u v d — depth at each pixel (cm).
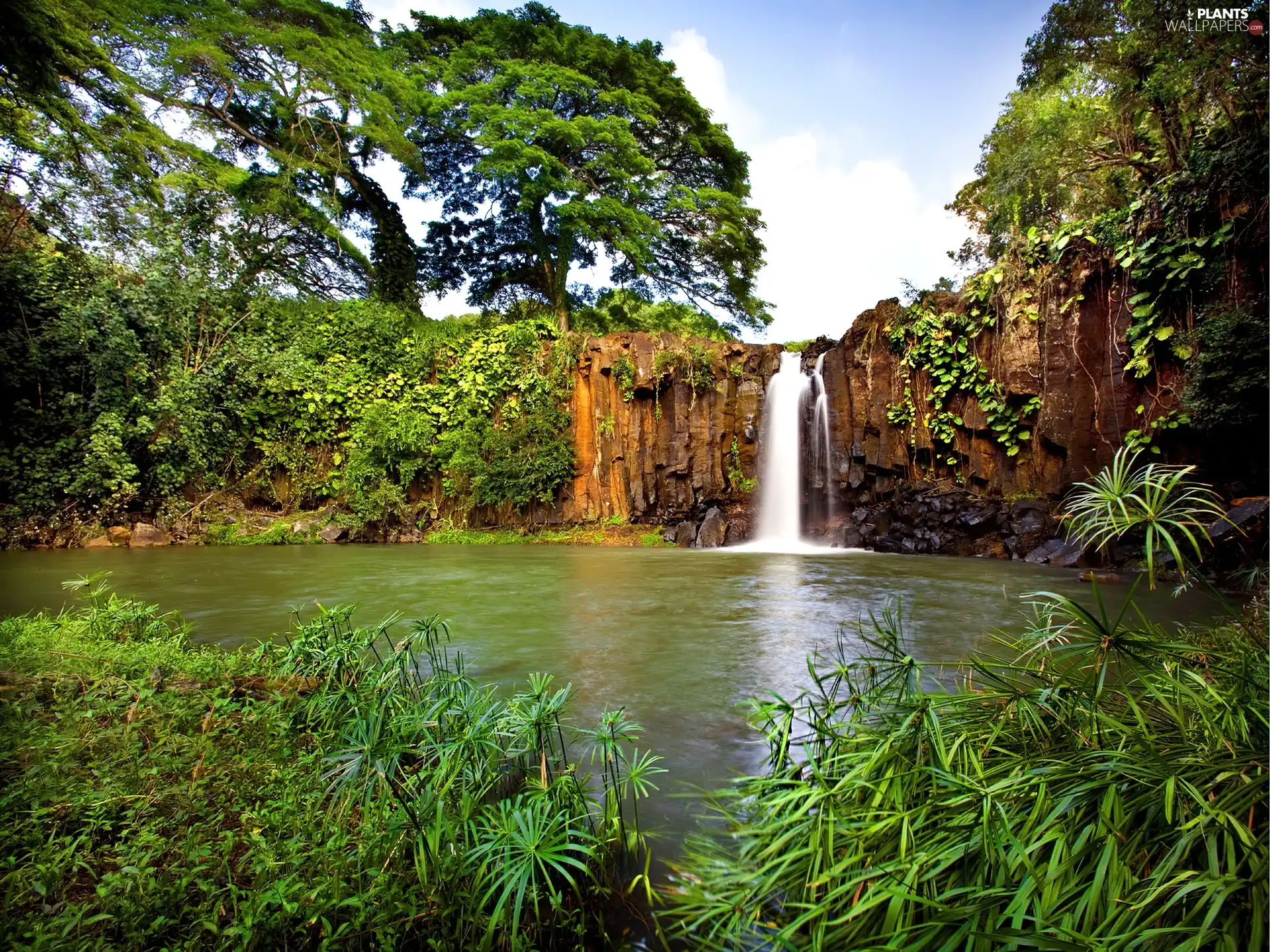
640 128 2275
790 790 210
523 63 2105
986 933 136
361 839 216
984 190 1459
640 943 187
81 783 242
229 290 1738
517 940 176
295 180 1991
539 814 212
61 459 1375
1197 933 130
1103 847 153
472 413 1845
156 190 1592
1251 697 191
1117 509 200
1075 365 1223
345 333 1839
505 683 416
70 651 395
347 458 1761
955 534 1342
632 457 1795
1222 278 1013
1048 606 247
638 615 648
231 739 296
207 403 1580
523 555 1326
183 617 601
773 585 866
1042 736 221
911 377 1535
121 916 172
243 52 1872
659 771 251
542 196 2153
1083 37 965
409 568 1054
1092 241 1203
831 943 159
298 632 443
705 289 2602
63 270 1452
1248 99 893
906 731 207
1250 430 980
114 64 1513
